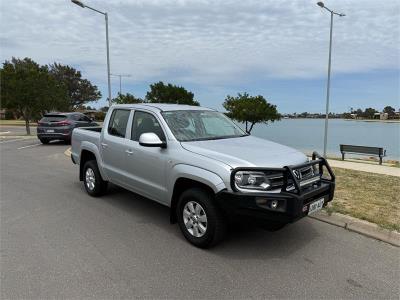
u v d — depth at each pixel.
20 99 27.28
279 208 3.93
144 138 4.75
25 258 4.11
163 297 3.33
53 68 81.44
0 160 12.20
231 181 3.96
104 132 6.33
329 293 3.44
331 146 27.89
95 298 3.30
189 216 4.58
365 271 3.89
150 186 5.16
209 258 4.17
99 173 6.63
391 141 33.56
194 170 4.34
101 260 4.09
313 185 4.48
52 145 17.98
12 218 5.56
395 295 3.42
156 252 4.32
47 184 8.10
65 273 3.76
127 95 31.52
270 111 26.75
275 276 3.76
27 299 3.26
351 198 6.48
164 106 5.61
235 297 3.35
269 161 4.19
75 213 5.84
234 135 5.52
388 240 4.68
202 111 5.80
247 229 5.11
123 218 5.60
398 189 7.29
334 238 4.80
